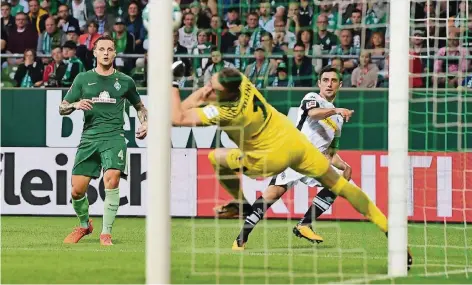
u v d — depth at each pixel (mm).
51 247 23844
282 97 31000
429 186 30781
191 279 18250
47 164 32250
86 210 25141
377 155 31125
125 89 24766
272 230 28641
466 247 25141
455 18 30891
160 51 15750
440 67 33375
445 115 30391
